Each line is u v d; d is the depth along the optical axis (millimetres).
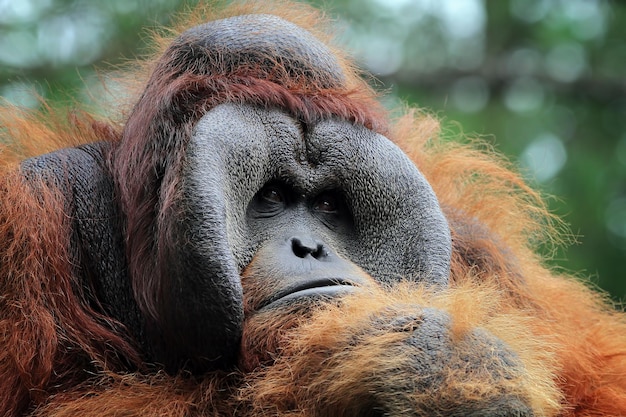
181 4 11711
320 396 6371
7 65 13102
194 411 6918
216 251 6582
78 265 7391
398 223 7297
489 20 17281
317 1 14797
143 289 7180
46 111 9930
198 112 7262
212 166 6754
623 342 9117
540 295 9070
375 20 16344
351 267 6992
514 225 9695
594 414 8164
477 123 16297
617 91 16969
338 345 6410
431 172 9523
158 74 7750
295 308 6676
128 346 7262
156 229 7141
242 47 7551
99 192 7602
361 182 7305
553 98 17203
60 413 6762
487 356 6188
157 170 7293
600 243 15711
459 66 16734
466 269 8609
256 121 7129
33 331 7035
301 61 7586
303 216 7223
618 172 16469
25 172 7590
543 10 17734
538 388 6309
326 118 7371
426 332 6258
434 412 6078
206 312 6641
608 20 17656
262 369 6730
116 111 9273
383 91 9188
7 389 6992
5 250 7203
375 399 6180
